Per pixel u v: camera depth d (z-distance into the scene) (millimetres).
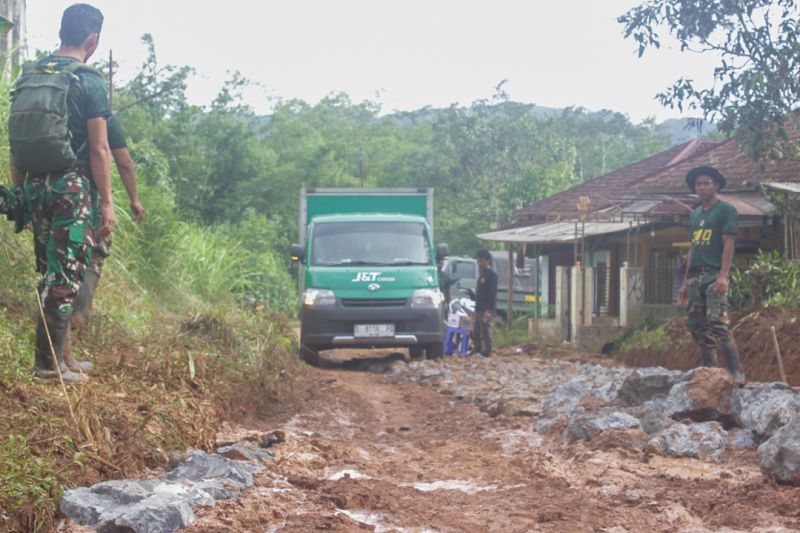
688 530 4551
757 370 10609
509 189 43875
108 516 4336
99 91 6109
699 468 6039
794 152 13719
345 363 16000
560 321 19453
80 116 6070
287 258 36031
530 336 20156
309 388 10461
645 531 4543
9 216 6109
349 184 46188
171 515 4352
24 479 4414
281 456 6316
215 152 39594
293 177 41969
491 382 11484
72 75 6012
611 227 20609
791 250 15664
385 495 5234
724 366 11398
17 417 5121
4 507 4184
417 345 15102
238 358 9219
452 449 7062
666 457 6375
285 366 10992
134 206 6734
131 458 5383
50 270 6062
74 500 4465
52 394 5730
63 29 6281
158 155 21125
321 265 15148
